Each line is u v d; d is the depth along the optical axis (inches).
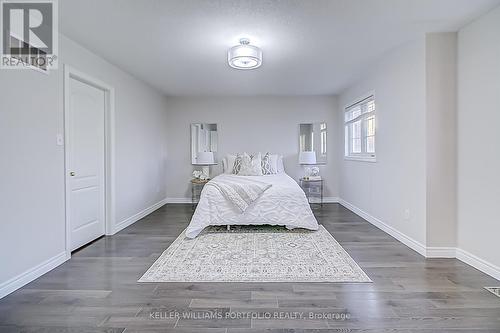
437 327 72.9
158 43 131.0
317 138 254.8
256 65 137.4
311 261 116.8
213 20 109.1
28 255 100.0
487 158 104.6
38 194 105.0
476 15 105.7
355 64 165.2
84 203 140.2
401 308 81.7
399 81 141.6
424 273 105.3
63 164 119.0
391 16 106.4
